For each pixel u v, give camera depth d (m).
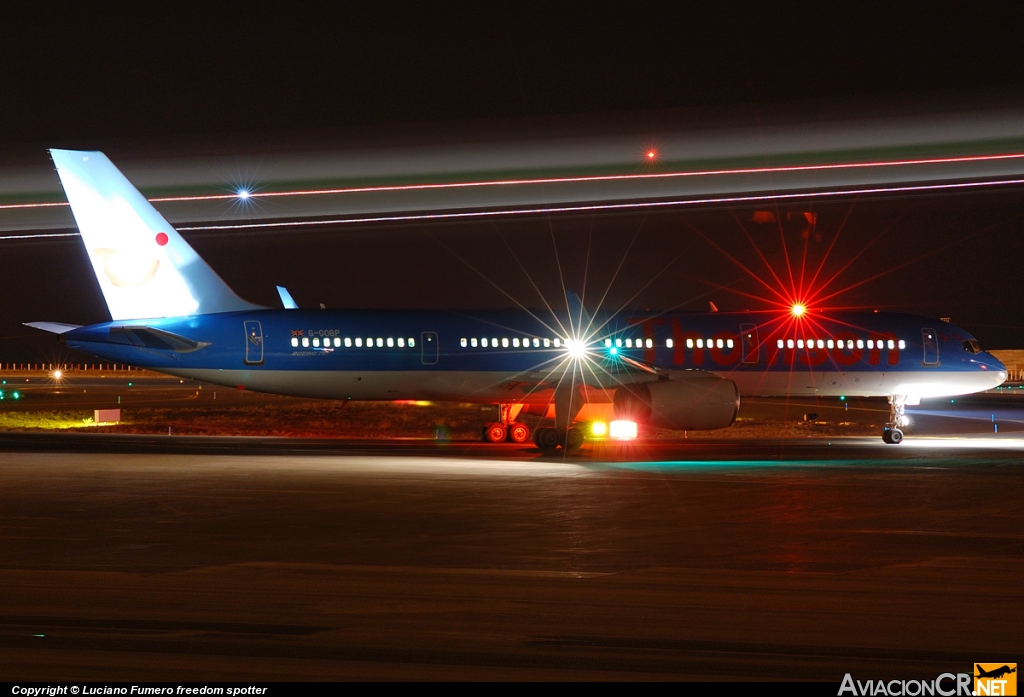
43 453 115.50
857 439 152.88
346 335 134.25
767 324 146.25
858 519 67.75
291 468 99.56
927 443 141.75
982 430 175.25
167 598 44.28
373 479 90.38
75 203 128.12
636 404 124.50
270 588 46.31
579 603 43.56
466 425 179.75
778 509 72.44
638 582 47.78
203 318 131.88
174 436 148.62
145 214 130.12
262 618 40.84
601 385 140.62
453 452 121.31
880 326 149.50
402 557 53.81
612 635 38.56
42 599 44.03
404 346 135.25
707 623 40.31
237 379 132.38
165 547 56.53
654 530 62.94
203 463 104.25
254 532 61.69
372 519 67.06
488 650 36.59
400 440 144.00
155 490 82.06
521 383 138.25
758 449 128.50
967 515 69.69
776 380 146.88
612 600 44.16
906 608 42.78
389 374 135.50
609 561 52.84
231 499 76.88
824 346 146.50
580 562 52.53
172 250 131.12
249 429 171.00
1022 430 175.38
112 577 48.53
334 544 57.59
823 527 64.31
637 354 141.62
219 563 52.03
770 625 40.00
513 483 87.62
